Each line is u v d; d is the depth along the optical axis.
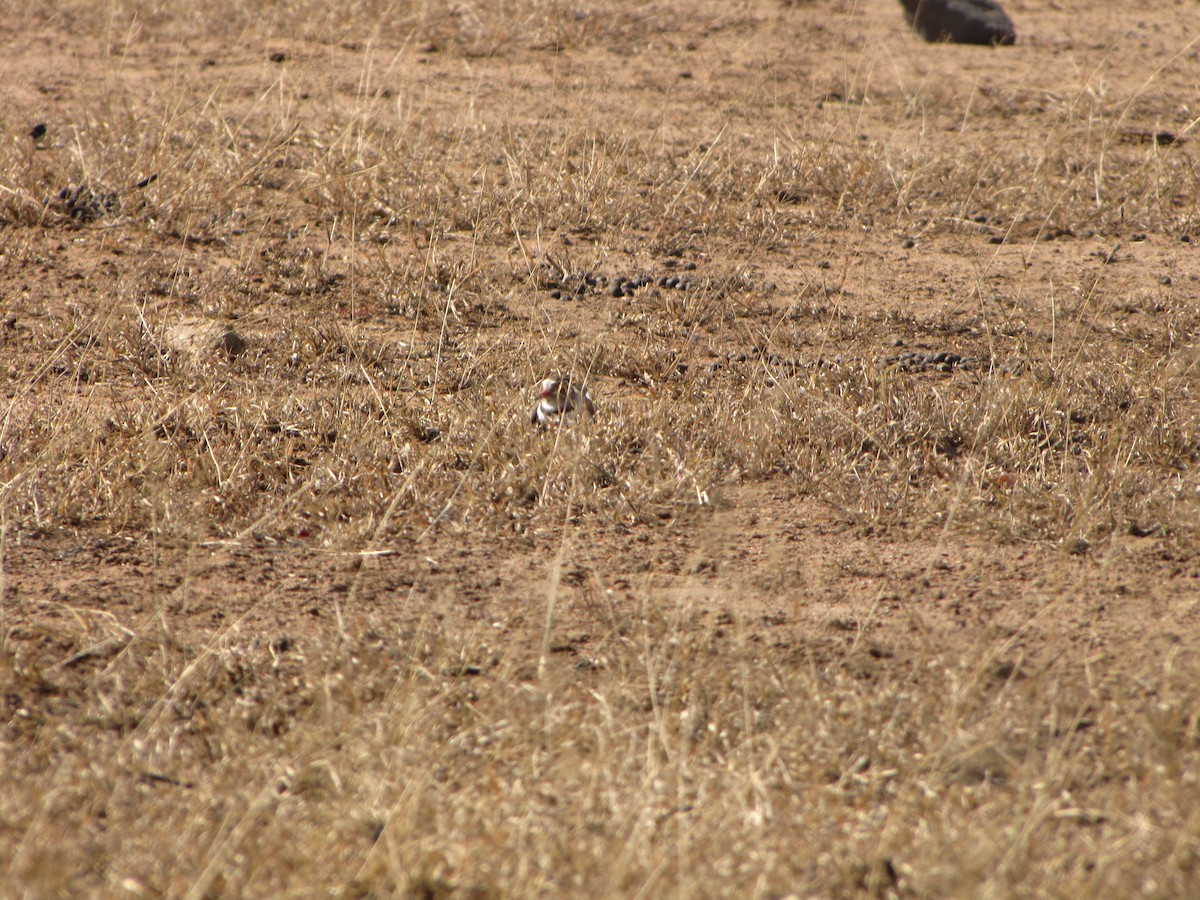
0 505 14.43
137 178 25.83
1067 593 13.29
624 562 14.03
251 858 9.18
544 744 10.82
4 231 24.23
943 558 14.06
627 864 8.98
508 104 33.03
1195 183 26.89
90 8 43.56
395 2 42.28
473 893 8.96
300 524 14.76
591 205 25.36
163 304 21.42
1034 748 10.69
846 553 14.23
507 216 25.22
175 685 11.41
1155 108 33.78
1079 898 8.78
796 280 22.92
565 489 15.28
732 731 11.01
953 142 30.47
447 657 12.09
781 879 9.09
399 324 20.89
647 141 29.91
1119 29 44.03
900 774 10.39
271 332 20.34
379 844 9.31
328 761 10.30
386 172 26.59
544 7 42.91
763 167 27.84
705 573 13.81
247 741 10.82
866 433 16.55
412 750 10.48
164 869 9.13
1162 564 13.77
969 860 9.09
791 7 45.97
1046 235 25.33
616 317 21.14
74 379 18.67
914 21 42.81
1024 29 44.22
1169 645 12.27
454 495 14.86
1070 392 17.88
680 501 15.19
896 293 22.38
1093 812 9.84
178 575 13.71
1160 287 22.48
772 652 12.26
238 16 42.31
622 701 11.41
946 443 16.80
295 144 28.86
